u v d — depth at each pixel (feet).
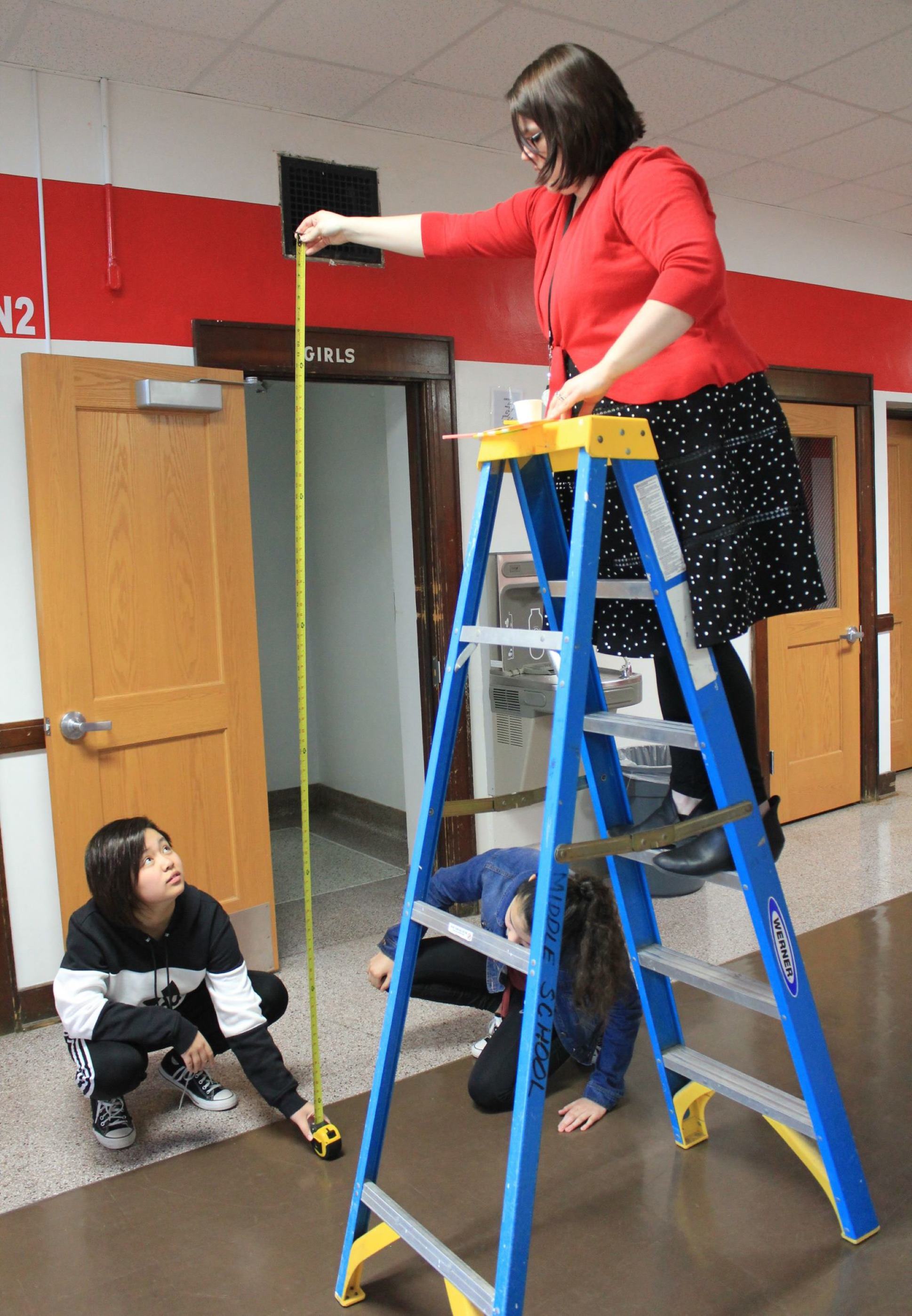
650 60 9.92
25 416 9.19
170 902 7.37
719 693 5.33
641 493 4.94
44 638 9.28
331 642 17.57
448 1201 6.73
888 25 9.32
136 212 9.82
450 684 5.61
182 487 9.98
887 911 11.81
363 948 11.48
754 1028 8.96
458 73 9.86
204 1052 7.27
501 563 11.94
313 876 14.39
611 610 5.98
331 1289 5.92
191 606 10.09
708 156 12.66
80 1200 6.93
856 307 16.08
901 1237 6.12
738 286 14.55
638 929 6.75
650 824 6.25
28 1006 9.77
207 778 10.28
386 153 11.25
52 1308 5.85
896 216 15.55
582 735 5.38
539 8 8.75
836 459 16.11
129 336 9.86
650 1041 8.89
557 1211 6.57
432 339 11.63
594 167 4.88
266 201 10.53
